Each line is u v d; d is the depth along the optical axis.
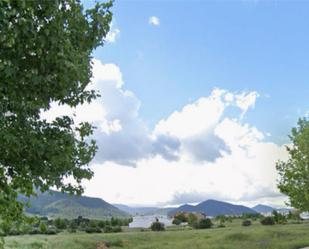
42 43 6.13
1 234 8.12
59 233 43.62
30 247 13.41
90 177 8.00
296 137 29.11
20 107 6.86
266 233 46.62
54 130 7.54
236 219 88.19
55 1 6.25
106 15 7.64
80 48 7.34
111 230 63.88
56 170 7.33
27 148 6.92
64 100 7.62
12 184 7.34
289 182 28.84
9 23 5.82
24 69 6.32
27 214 8.05
